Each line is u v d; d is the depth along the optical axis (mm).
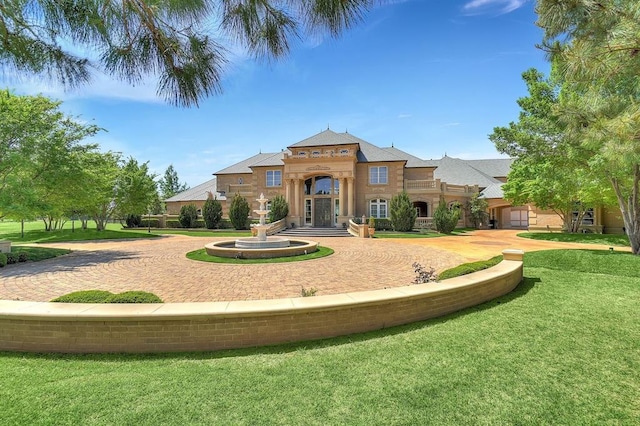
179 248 19312
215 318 4797
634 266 10719
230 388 3701
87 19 3242
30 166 16484
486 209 37969
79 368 4203
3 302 5223
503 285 7863
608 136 6484
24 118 16375
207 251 15953
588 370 4090
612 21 5016
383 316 5660
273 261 13742
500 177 46219
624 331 5387
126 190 32750
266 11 3311
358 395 3549
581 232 27109
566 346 4797
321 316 5219
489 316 6195
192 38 3568
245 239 18266
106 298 5355
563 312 6414
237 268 12195
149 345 4711
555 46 6137
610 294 7820
